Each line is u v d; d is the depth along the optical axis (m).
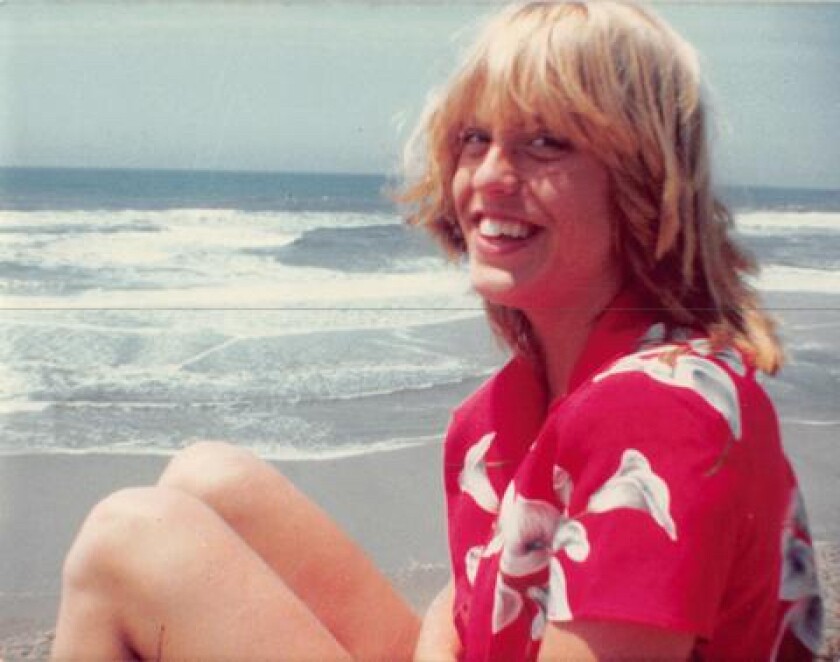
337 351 4.42
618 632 1.09
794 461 3.27
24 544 3.10
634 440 1.12
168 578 1.32
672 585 1.07
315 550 1.66
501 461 1.51
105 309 4.80
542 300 1.35
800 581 1.30
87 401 4.26
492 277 1.35
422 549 3.12
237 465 1.67
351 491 3.52
